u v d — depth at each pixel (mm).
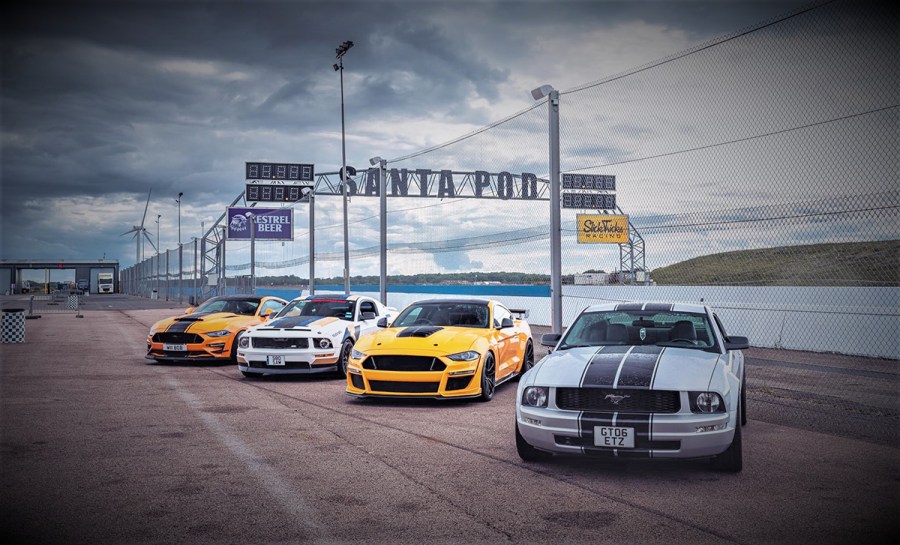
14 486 4734
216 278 46750
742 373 6379
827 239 7910
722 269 9719
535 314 21469
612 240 13922
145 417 7328
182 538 3738
